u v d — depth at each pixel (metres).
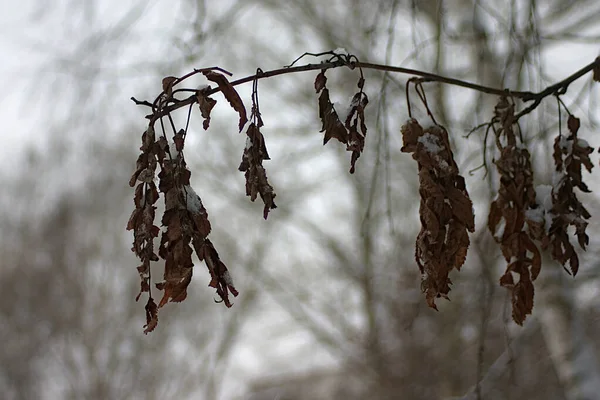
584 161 2.15
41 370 18.27
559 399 6.30
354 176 9.84
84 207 16.91
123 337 17.78
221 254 11.80
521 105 4.53
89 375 17.61
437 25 3.94
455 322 6.73
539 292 5.15
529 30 3.77
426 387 7.55
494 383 4.86
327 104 1.88
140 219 1.69
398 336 7.76
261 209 11.01
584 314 5.88
